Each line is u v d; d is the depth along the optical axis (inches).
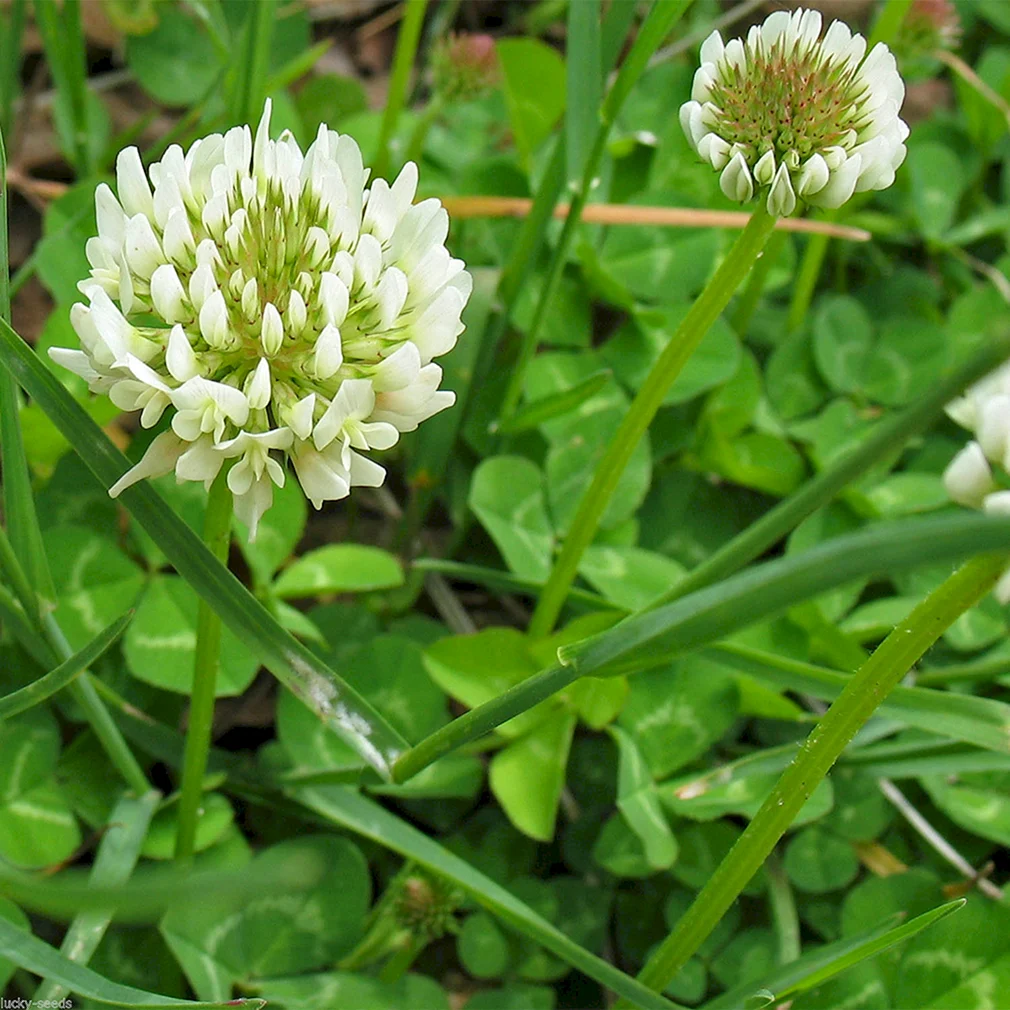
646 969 5.7
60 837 6.2
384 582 6.7
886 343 7.9
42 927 6.4
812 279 7.7
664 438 7.4
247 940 6.1
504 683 6.6
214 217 5.0
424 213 5.1
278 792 6.5
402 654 6.6
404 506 7.7
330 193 5.1
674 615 4.8
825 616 6.7
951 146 8.7
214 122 7.5
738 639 6.8
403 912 6.1
